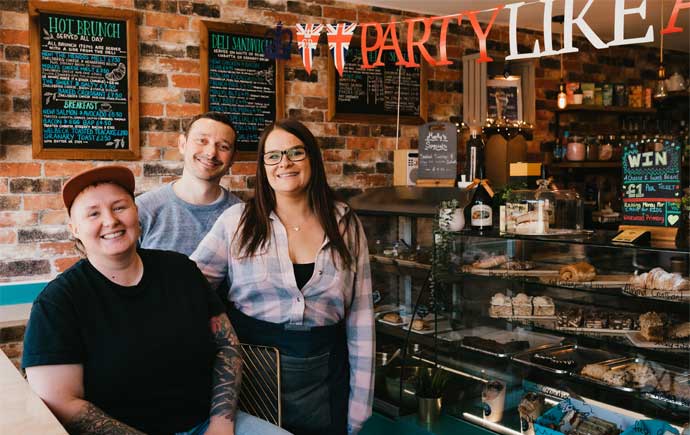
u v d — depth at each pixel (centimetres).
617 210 604
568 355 285
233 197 285
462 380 321
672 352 248
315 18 439
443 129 386
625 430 261
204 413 189
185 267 193
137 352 172
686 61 650
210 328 196
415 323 336
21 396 155
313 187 221
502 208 304
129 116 375
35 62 349
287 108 431
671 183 251
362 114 459
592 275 268
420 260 342
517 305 297
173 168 392
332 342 220
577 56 567
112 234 172
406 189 380
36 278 355
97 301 172
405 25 477
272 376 212
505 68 481
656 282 248
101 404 170
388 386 344
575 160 545
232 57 407
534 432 283
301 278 214
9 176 347
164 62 387
